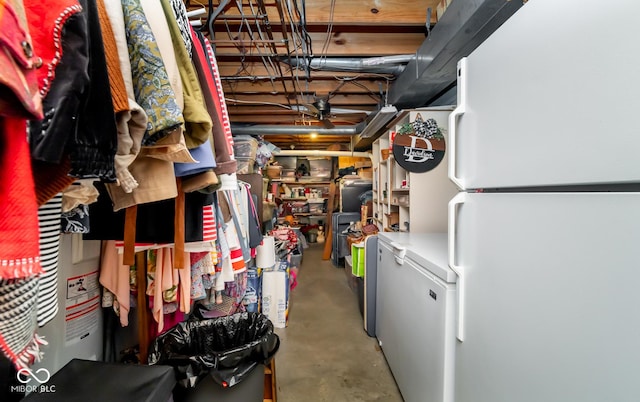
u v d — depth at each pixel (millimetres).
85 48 396
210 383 1133
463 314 1039
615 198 524
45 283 500
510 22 791
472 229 986
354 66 2213
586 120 569
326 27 2025
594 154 555
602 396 541
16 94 299
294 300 3283
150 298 1351
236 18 1689
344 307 3078
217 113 869
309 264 4977
